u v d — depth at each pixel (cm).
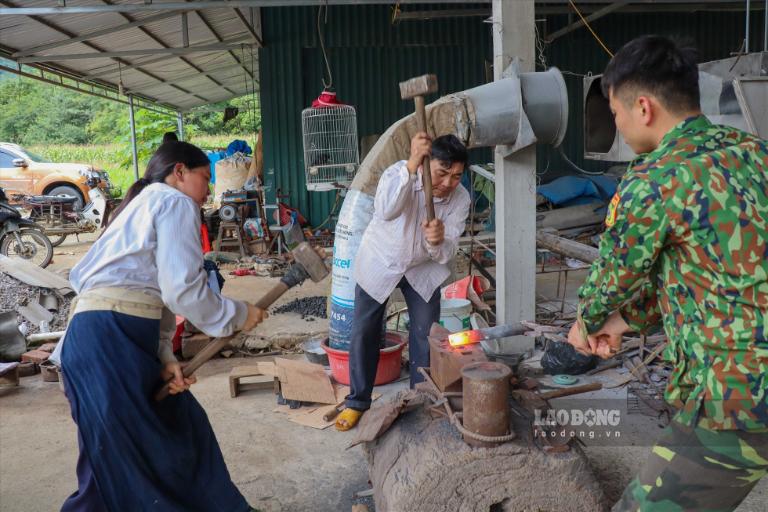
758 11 1166
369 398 365
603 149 557
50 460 350
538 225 913
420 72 1159
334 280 434
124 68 1252
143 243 224
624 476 305
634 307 188
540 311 579
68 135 3303
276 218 1084
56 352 237
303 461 338
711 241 150
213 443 258
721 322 153
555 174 1142
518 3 442
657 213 152
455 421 252
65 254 1081
